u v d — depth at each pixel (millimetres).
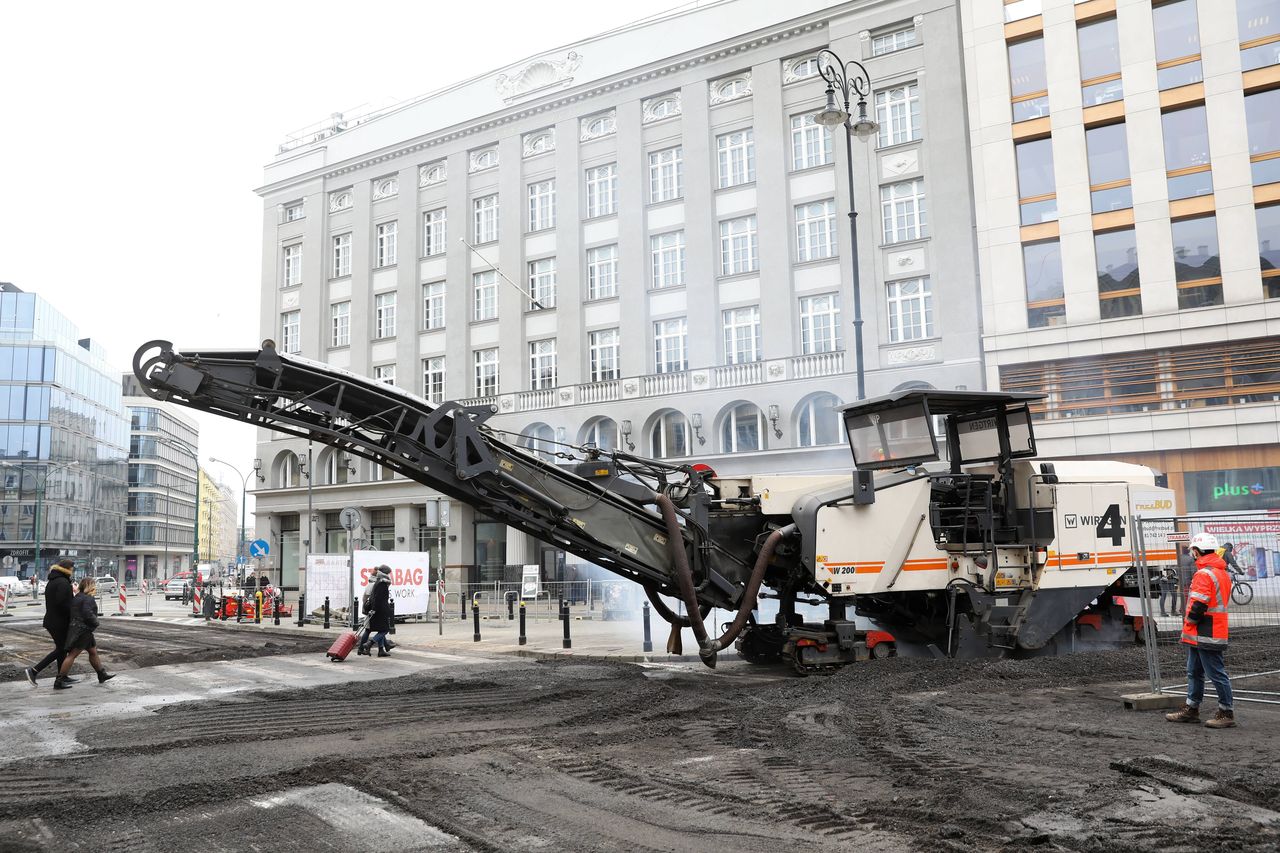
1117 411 27516
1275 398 25594
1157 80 27750
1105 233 28219
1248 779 5973
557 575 38125
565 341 38688
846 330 32344
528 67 40844
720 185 36000
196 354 10023
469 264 42344
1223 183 26688
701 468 12180
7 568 84125
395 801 6031
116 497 109812
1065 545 12148
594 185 39312
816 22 33906
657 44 37281
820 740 7703
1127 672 10898
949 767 6602
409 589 26531
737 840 5129
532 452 11500
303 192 47750
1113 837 4918
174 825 5582
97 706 10758
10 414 85500
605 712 9484
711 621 19641
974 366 29797
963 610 11953
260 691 11617
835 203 33281
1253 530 12695
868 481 11625
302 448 45344
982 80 30062
